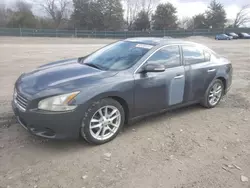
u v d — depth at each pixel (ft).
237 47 84.23
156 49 13.97
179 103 15.33
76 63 14.64
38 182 9.21
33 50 55.83
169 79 14.12
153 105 13.80
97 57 14.93
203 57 16.66
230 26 227.20
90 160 10.73
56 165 10.28
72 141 12.22
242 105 18.72
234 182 9.73
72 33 157.58
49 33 151.12
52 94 10.53
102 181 9.41
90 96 11.08
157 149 11.85
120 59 13.79
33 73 12.98
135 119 13.42
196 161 11.02
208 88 16.94
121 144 12.16
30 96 10.66
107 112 12.09
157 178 9.74
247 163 11.04
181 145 12.33
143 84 12.95
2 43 81.46
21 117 11.07
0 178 9.32
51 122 10.51
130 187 9.16
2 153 10.89
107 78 11.93
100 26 195.93
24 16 174.09
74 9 197.06
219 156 11.50
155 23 211.61
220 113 16.94
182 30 182.29
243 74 31.40
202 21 223.51
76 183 9.25
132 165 10.49
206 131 14.03
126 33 168.35
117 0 195.21
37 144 11.78
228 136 13.53
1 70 29.01
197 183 9.57
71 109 10.68
